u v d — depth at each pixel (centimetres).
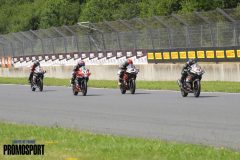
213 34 7194
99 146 2281
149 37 8400
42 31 11331
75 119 3625
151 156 2005
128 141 2425
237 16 6950
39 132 2825
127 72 5650
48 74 10494
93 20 17738
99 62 9575
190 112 3725
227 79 6731
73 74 5784
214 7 12950
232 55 6881
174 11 14000
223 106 4028
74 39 10331
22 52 12031
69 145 2339
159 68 7775
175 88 6191
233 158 1909
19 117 3894
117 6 17862
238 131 2759
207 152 2042
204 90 5684
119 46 9112
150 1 15375
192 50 7500
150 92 5819
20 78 10538
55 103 4934
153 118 3491
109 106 4425
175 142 2411
